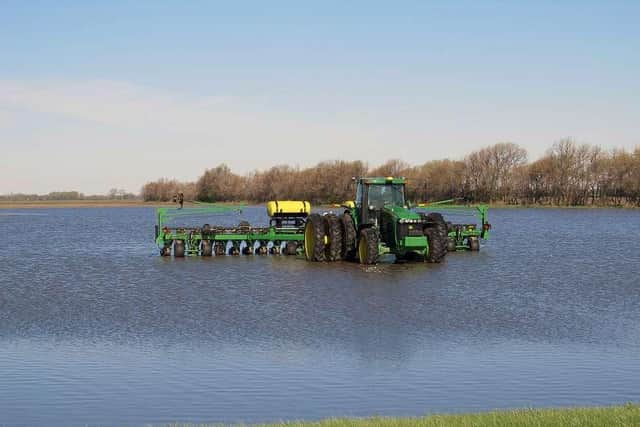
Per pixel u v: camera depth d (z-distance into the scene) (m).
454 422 9.67
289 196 133.62
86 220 98.00
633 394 12.59
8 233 62.66
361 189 31.80
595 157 128.25
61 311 20.78
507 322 18.70
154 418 11.57
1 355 15.70
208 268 30.78
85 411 11.95
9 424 11.36
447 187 130.50
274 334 17.39
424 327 18.09
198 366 14.61
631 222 78.12
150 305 21.61
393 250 30.67
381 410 11.81
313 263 32.12
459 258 34.97
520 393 12.69
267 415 11.64
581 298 22.59
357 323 18.59
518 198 132.25
